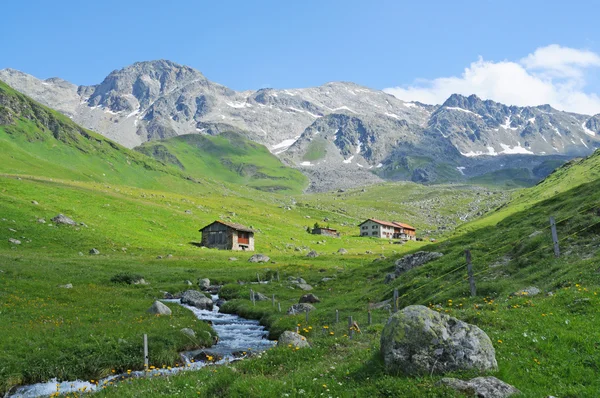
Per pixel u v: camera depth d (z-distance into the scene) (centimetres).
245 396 1551
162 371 2755
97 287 5678
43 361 2741
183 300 5703
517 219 5750
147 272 7375
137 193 17388
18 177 14312
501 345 1722
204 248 11550
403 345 1505
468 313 2239
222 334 3991
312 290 6028
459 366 1454
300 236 16462
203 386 1739
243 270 8206
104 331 3347
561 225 4238
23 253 7731
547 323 1980
